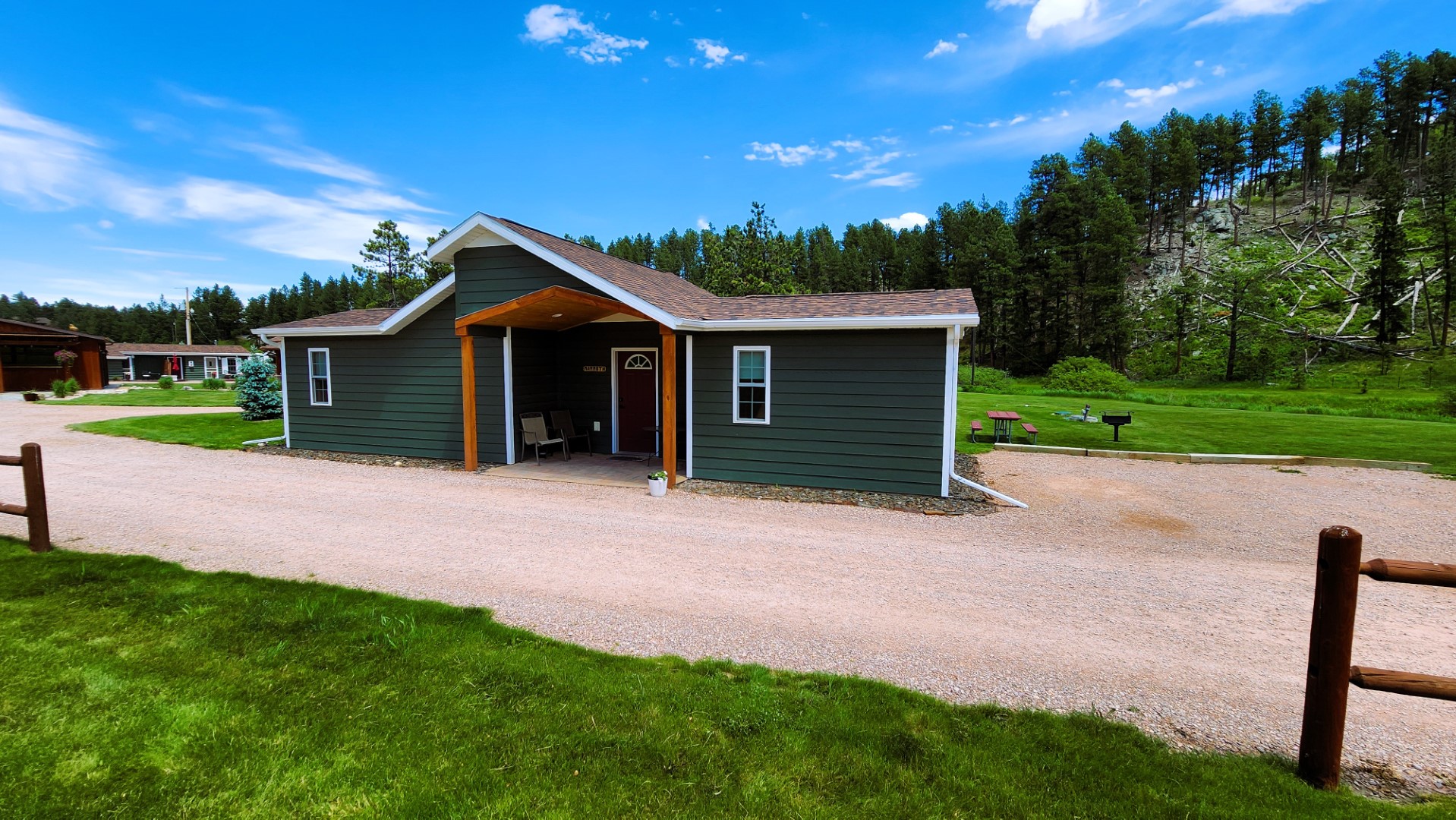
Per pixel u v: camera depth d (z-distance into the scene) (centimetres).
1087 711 345
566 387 1333
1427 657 432
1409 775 289
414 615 454
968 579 579
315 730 304
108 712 317
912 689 364
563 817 246
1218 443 1407
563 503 879
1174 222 6675
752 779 271
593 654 400
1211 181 7169
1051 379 3859
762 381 993
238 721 311
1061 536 736
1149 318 5081
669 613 484
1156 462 1239
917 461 920
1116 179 6250
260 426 1678
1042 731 316
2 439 1433
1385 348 3875
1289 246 5731
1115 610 507
